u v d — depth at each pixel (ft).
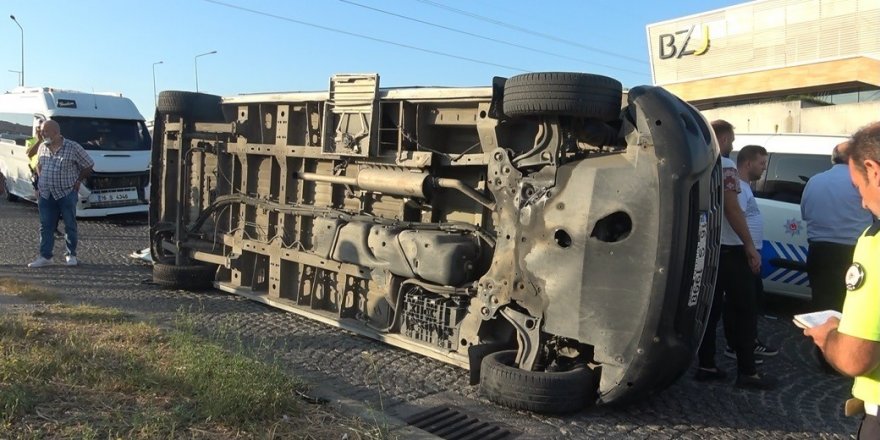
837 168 18.60
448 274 16.15
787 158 25.88
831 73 80.18
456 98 16.52
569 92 13.50
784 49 84.74
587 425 13.76
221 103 24.61
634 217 13.12
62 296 23.03
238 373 13.65
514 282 14.87
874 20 75.10
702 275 13.65
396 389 15.46
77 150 29.19
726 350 19.83
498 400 14.32
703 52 94.94
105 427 11.41
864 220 17.97
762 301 25.82
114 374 13.85
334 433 12.05
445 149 18.17
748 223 18.76
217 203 24.50
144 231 43.06
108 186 45.85
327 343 18.92
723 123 17.07
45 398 12.41
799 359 19.58
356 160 19.52
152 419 11.66
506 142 15.83
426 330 17.43
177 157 26.96
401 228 17.84
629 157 13.42
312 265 20.70
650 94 13.43
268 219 22.91
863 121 76.95
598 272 13.52
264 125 23.07
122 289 24.91
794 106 86.43
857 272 6.76
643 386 13.46
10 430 10.96
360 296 20.08
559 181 14.21
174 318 20.51
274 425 12.00
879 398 6.89
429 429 13.23
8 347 14.84
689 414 14.75
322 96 20.34
